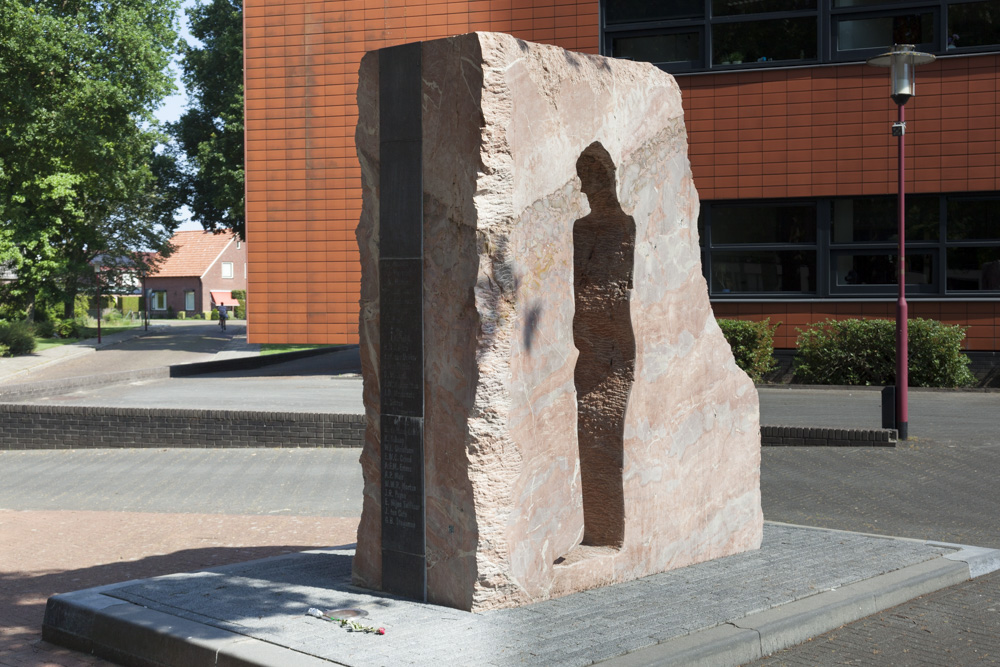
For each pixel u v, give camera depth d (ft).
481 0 74.69
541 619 18.10
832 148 67.87
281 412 45.80
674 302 22.57
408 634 17.08
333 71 77.82
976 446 41.57
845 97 67.51
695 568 22.61
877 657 17.90
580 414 21.65
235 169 144.15
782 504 32.65
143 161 153.89
